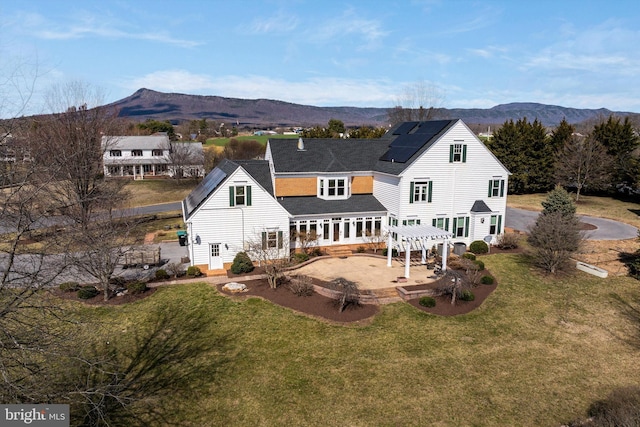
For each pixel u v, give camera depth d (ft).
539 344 64.49
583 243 94.53
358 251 108.06
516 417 48.62
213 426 46.88
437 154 106.42
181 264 95.45
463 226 112.47
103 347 62.34
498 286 86.33
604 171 176.45
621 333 67.82
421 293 80.48
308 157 116.88
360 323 70.08
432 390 53.26
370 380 55.11
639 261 93.09
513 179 199.93
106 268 76.84
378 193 116.98
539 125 204.74
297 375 56.03
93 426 45.93
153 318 71.31
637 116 277.23
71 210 81.61
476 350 62.59
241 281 87.10
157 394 51.88
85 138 107.04
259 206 96.78
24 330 40.75
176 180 236.02
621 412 43.86
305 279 82.79
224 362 58.85
